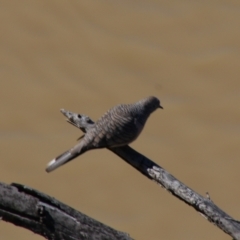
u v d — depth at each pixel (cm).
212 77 2303
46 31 2398
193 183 1997
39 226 827
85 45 2369
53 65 2300
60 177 1978
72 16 2452
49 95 2212
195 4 2533
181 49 2384
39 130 2114
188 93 2248
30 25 2412
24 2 2472
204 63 2336
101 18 2467
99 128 1064
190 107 2203
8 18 2425
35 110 2164
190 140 2111
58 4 2477
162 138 2103
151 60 2336
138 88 2248
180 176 2008
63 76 2267
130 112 1109
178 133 2127
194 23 2477
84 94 2217
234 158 2072
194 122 2164
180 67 2322
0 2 2462
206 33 2447
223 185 1995
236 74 2311
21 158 2023
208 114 2189
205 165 2044
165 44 2398
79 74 2277
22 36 2377
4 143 2059
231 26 2469
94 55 2339
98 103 2189
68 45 2364
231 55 2362
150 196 1947
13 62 2306
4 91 2219
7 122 2130
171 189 958
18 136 2091
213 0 2553
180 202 1934
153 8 2512
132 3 2522
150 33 2434
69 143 2072
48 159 2023
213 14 2506
